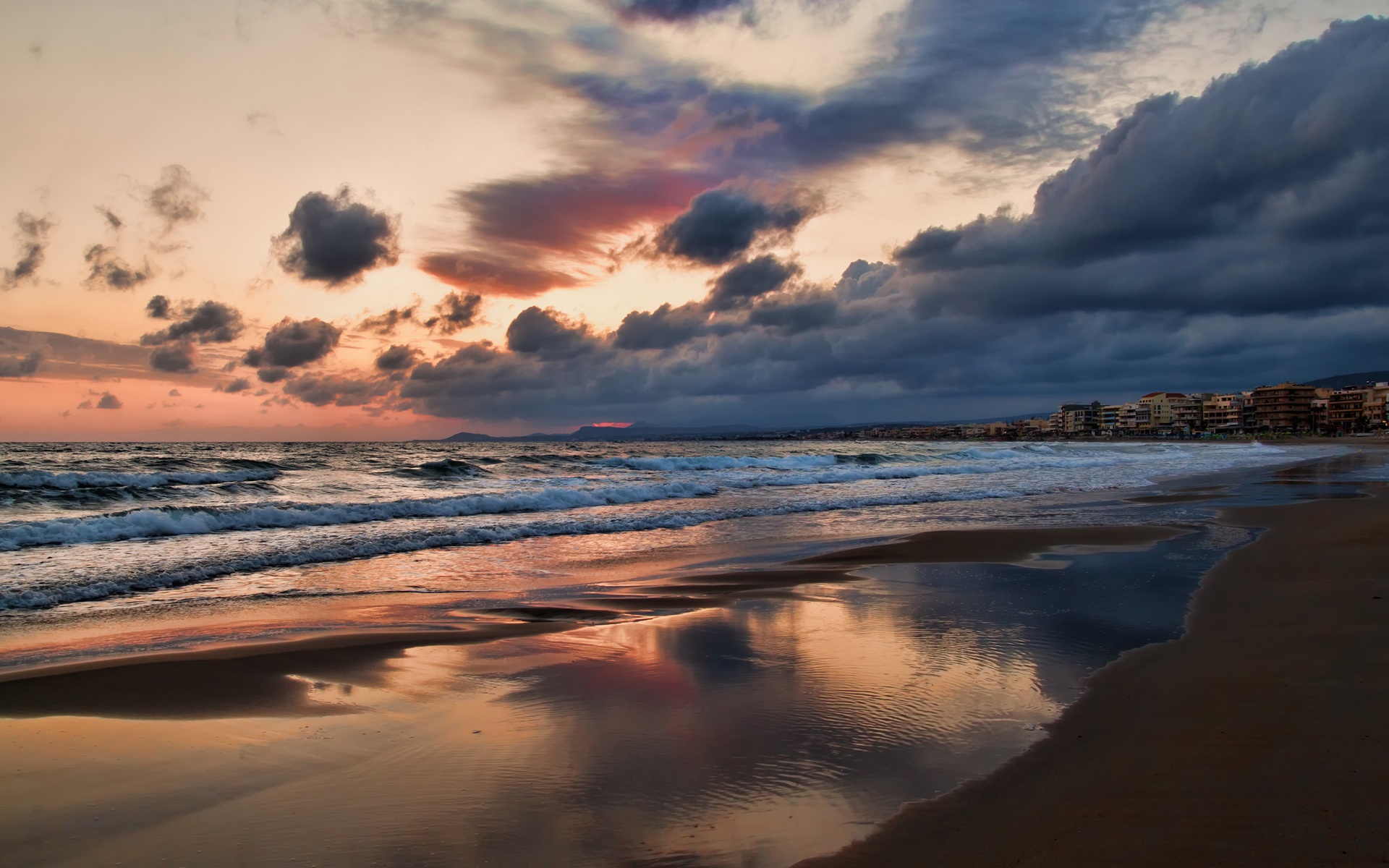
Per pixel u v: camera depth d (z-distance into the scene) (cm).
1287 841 351
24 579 1063
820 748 486
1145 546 1359
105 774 461
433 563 1283
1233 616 805
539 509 2078
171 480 2531
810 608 914
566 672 663
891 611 885
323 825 400
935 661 675
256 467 3453
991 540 1465
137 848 378
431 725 540
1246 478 3384
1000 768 446
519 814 407
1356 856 336
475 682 636
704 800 417
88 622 871
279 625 854
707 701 582
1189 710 525
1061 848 353
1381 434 14650
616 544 1507
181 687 619
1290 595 891
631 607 937
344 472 3114
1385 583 922
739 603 945
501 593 1040
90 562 1193
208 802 426
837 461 4419
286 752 495
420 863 360
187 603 975
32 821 404
